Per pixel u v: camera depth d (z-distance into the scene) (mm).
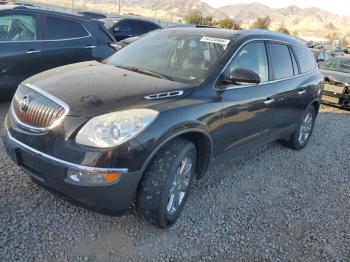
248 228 3730
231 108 3859
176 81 3734
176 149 3234
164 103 3236
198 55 4102
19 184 3848
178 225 3570
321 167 5672
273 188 4699
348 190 4984
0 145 4730
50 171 2975
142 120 2986
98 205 2977
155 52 4375
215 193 4301
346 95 10281
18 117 3324
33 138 3080
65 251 3037
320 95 6285
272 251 3443
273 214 4066
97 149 2854
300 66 5676
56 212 3484
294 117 5562
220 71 3871
